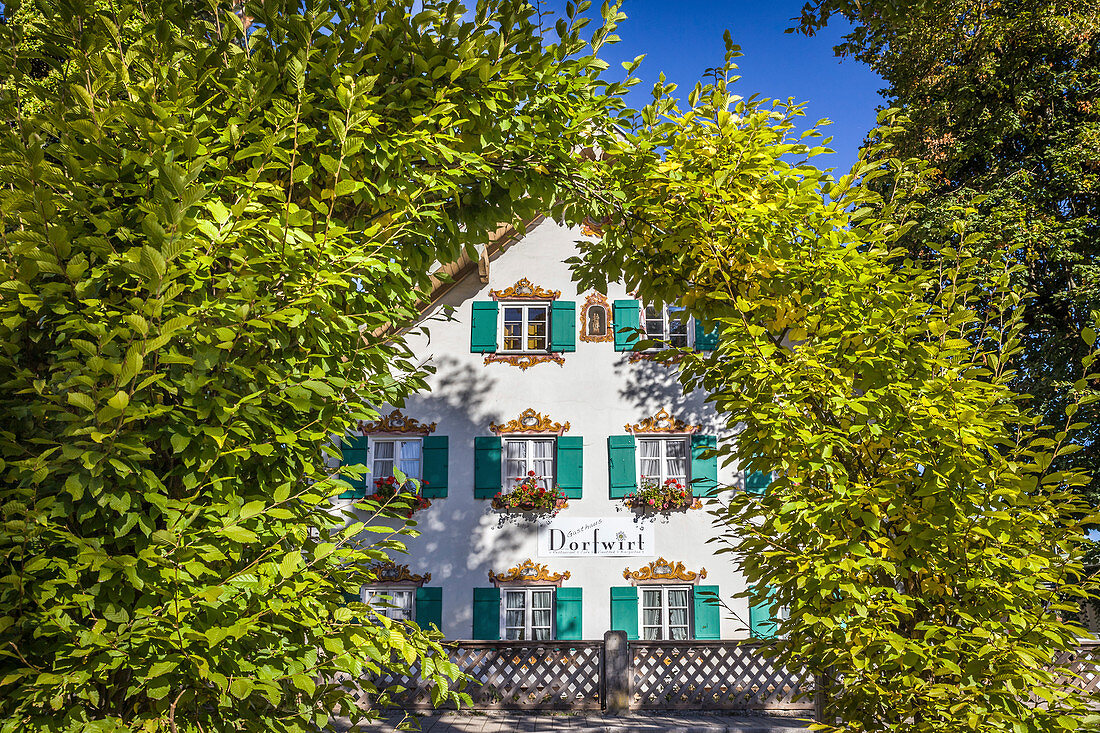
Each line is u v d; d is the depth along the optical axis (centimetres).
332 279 318
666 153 509
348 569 346
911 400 445
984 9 1342
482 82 409
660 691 1015
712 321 538
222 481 318
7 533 273
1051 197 1288
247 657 298
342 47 392
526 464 1304
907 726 420
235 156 327
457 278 1346
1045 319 1297
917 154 1373
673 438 1298
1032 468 438
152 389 300
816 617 424
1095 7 1271
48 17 363
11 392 316
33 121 331
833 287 476
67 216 317
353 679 345
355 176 385
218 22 393
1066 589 434
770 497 457
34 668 278
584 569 1248
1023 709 409
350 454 1270
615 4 458
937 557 437
